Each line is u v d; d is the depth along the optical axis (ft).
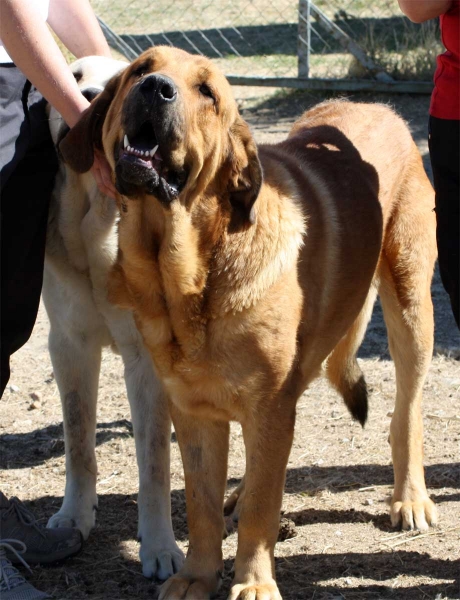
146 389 11.14
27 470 13.75
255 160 9.14
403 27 41.65
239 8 50.62
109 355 18.89
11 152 9.79
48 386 17.28
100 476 13.47
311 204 10.53
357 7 47.09
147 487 11.05
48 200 10.87
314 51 42.57
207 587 9.82
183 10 50.29
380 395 16.14
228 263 9.20
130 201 9.34
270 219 9.53
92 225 10.87
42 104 10.85
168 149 8.86
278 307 9.27
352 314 11.26
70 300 11.43
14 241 10.36
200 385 9.50
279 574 10.35
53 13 11.64
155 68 9.21
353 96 36.83
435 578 10.13
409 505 11.70
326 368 12.83
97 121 9.71
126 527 11.87
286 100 37.22
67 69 9.65
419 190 12.48
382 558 10.73
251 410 9.46
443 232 10.05
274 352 9.30
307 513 12.09
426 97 36.17
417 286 11.96
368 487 12.84
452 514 11.95
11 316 10.62
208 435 10.02
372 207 11.52
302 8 36.60
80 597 9.95
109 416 15.80
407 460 11.98
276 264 9.31
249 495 9.53
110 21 48.67
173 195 8.95
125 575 10.61
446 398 15.84
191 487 9.98
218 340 9.21
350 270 10.90
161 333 9.50
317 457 13.85
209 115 9.18
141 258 9.39
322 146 11.88
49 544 10.77
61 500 12.70
